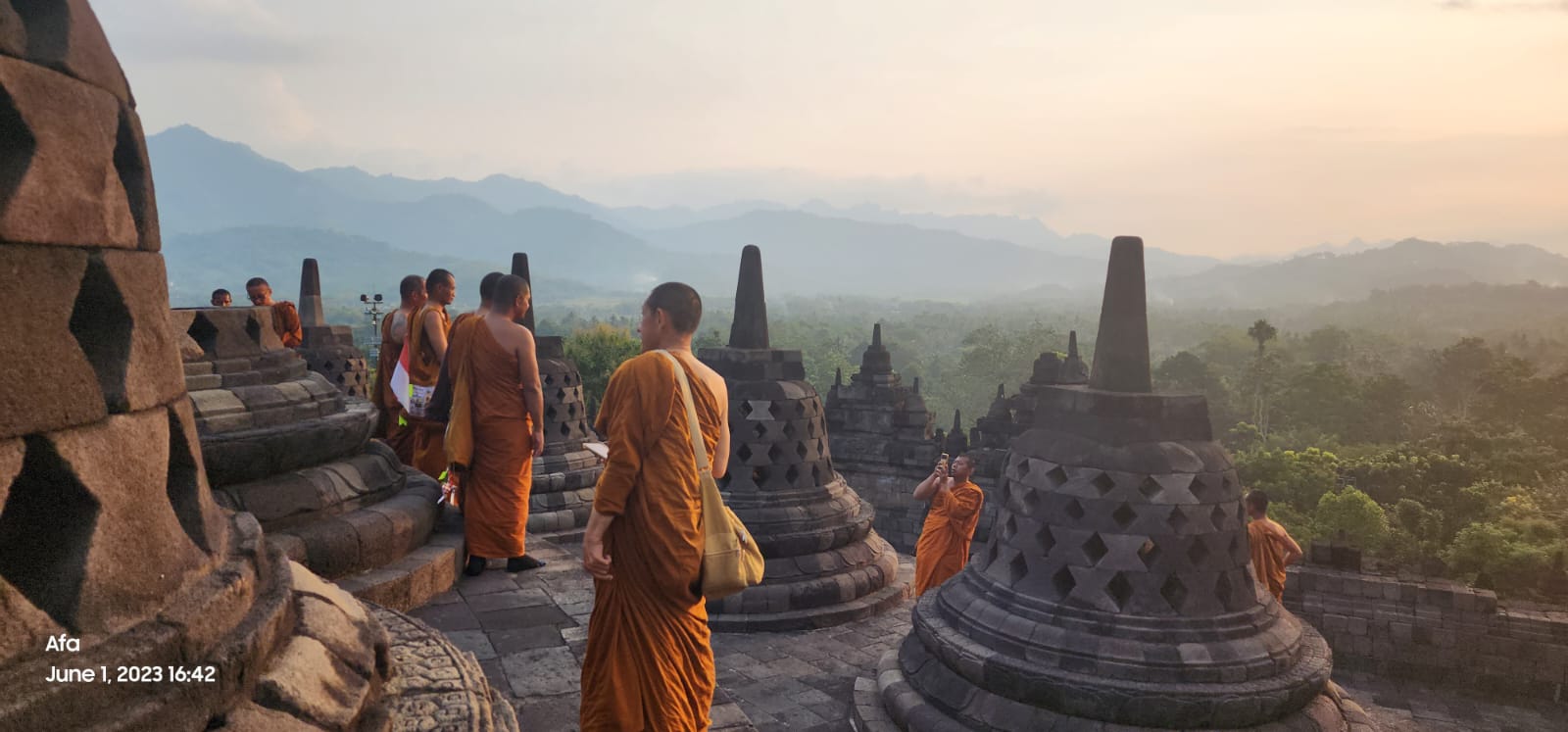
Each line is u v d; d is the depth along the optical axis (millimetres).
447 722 3070
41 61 2139
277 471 5719
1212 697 5938
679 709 3555
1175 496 6449
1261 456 55844
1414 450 62000
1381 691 14664
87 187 2209
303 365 6781
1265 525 9945
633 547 3514
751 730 4699
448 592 6438
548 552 7660
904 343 155125
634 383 3533
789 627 10438
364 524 5887
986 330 130625
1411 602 15070
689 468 3570
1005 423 21750
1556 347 152500
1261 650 6238
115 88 2426
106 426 2211
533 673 4980
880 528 22562
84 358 2164
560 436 14492
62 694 1902
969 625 6898
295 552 5344
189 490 2670
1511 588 16344
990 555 7352
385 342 8586
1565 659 13969
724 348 11484
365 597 5566
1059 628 6441
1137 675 6105
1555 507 46719
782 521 10883
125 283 2344
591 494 14117
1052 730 6164
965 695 6668
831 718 8086
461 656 3740
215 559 2629
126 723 1985
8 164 2018
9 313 1958
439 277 8102
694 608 3658
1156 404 6645
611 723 3514
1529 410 78312
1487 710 13930
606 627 3564
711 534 3602
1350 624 15344
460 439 6539
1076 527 6641
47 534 2102
